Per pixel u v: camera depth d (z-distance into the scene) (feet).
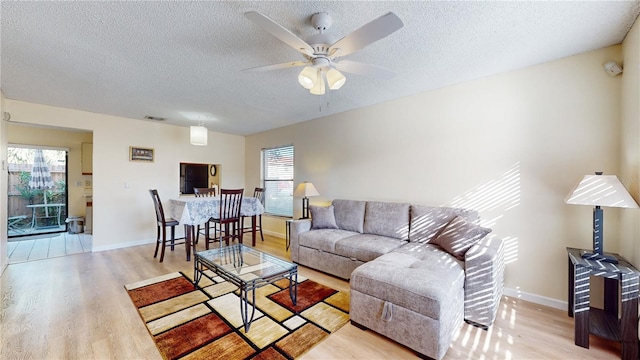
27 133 16.31
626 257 6.42
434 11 5.49
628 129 6.32
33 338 6.13
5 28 6.01
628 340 5.40
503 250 8.25
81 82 9.34
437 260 7.28
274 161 17.94
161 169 15.87
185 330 6.49
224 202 13.26
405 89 10.17
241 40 6.64
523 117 8.25
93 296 8.29
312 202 14.79
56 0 5.07
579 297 5.91
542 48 7.05
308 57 6.08
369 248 8.93
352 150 12.94
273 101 11.65
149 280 9.61
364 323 6.53
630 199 5.64
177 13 5.54
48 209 18.31
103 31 6.19
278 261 8.47
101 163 13.74
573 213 7.48
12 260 11.95
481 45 6.89
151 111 13.24
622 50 6.67
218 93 10.57
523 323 6.88
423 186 10.47
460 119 9.50
